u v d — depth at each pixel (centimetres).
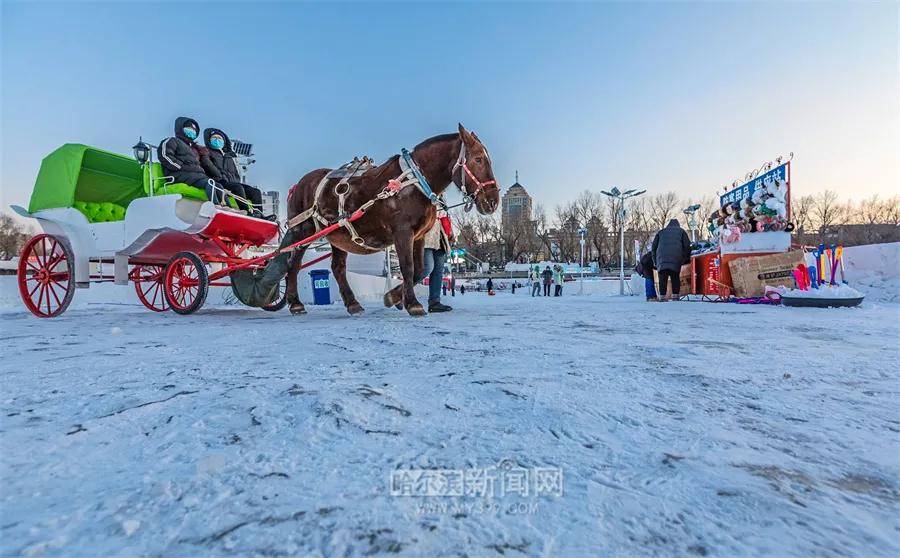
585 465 126
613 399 191
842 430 155
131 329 478
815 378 230
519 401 187
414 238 623
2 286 1089
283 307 867
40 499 107
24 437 148
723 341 356
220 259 726
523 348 322
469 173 591
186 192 684
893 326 465
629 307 820
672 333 410
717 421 164
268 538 90
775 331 424
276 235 780
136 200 662
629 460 130
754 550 87
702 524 96
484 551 86
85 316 701
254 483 115
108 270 1102
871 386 214
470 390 204
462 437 147
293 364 265
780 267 870
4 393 201
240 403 182
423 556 84
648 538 91
